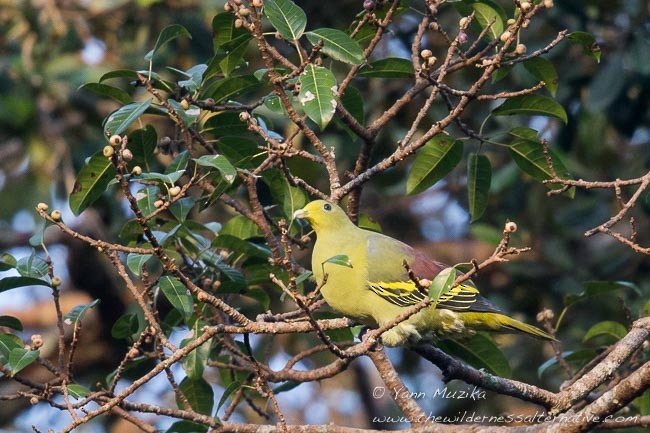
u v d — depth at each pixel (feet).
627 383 22.44
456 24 50.14
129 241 31.45
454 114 28.81
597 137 51.42
